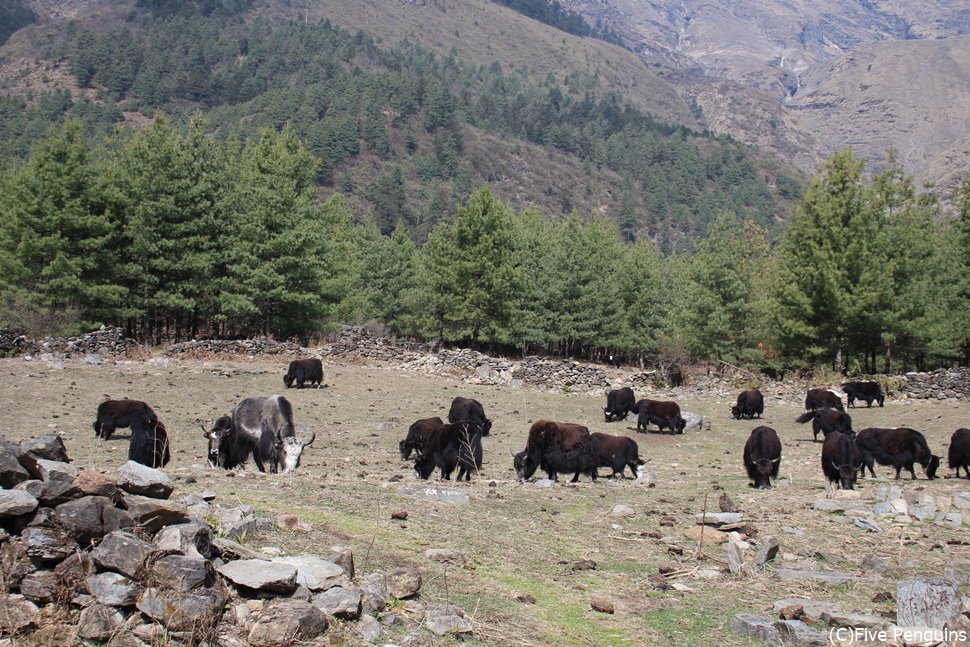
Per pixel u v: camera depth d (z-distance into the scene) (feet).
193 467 39.14
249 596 18.54
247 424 42.83
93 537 18.28
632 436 75.92
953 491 45.70
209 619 16.92
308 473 40.19
